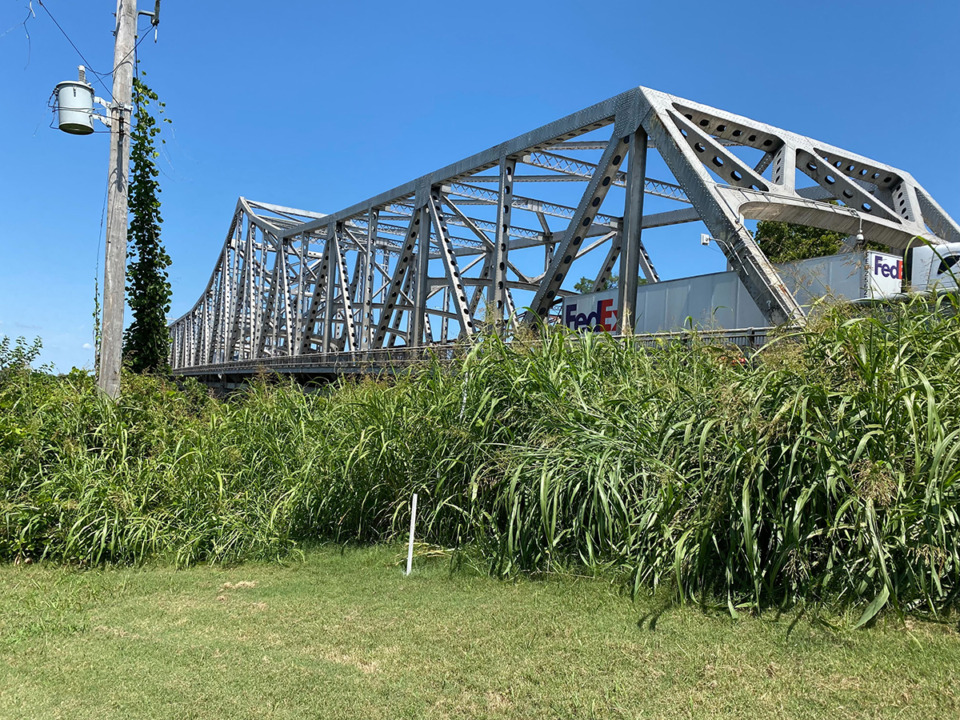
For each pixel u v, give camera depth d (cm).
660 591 493
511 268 3162
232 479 767
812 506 452
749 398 488
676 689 364
